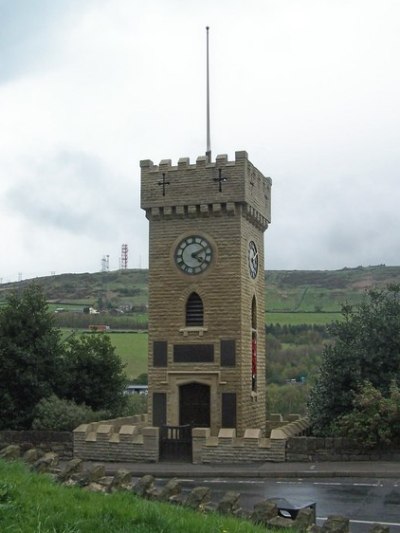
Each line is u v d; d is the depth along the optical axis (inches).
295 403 2928.2
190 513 569.3
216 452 1382.9
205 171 1640.0
